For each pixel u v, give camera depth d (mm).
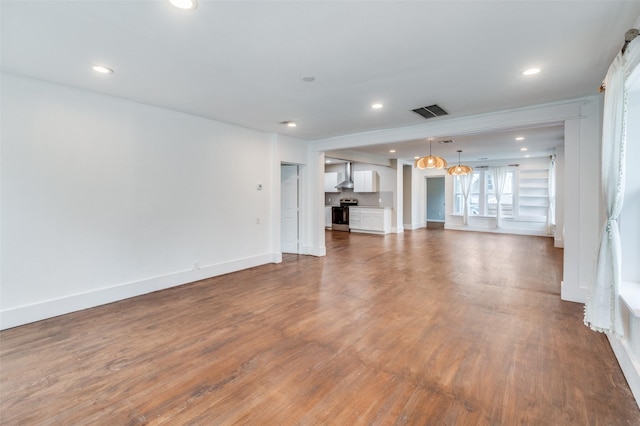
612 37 2295
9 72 2977
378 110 4180
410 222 11312
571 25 2133
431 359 2504
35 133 3176
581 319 3254
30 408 1913
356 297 3990
